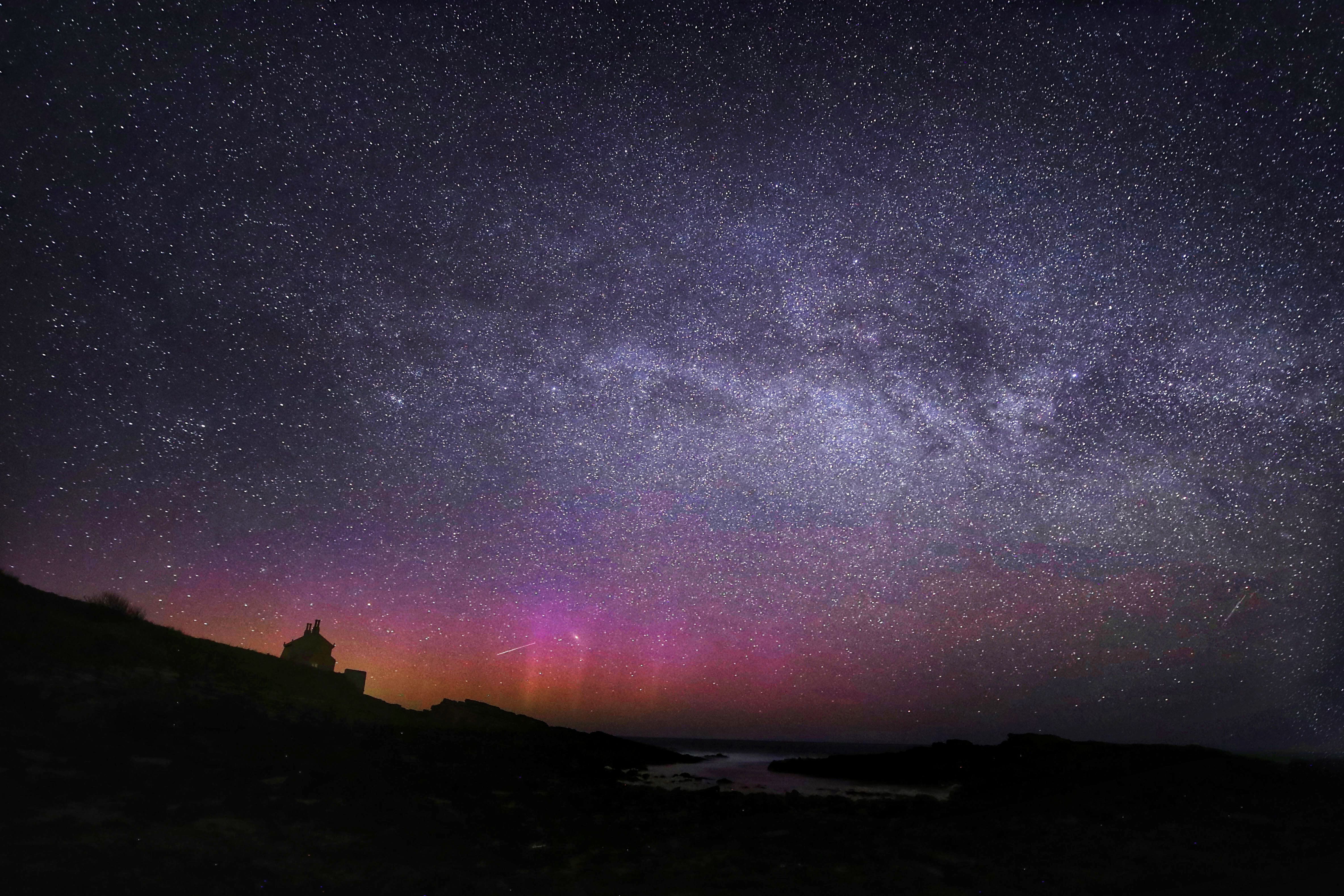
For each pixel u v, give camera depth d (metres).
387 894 7.14
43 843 6.96
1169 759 20.16
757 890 8.34
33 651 13.94
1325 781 17.89
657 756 37.06
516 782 16.22
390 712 23.16
